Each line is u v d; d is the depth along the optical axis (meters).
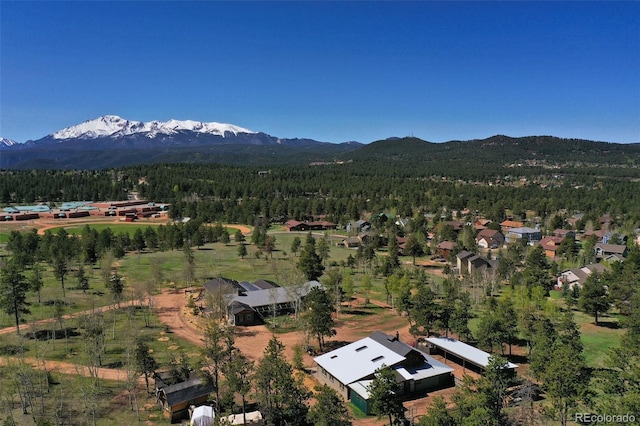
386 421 47.88
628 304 79.88
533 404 48.31
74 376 55.41
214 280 90.81
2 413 45.81
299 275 95.12
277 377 43.97
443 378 56.78
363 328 78.62
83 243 122.50
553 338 57.75
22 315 77.75
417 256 145.25
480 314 85.19
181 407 47.47
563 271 109.75
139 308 85.19
